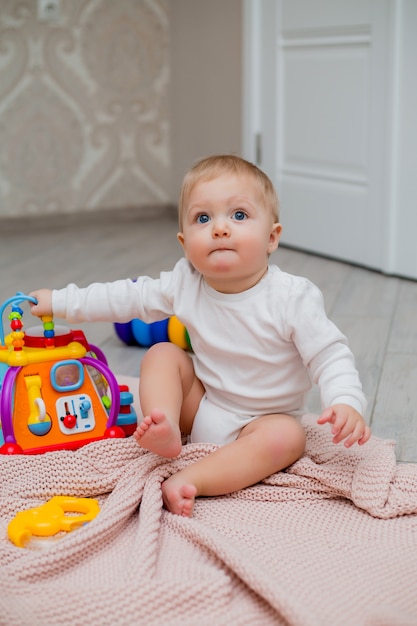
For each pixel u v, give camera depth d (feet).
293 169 8.82
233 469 3.28
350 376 3.32
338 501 3.34
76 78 10.56
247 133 9.27
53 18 10.16
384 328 6.07
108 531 2.94
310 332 3.37
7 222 10.48
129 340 5.67
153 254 8.82
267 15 8.79
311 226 8.68
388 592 2.64
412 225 7.45
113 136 11.00
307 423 3.93
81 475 3.39
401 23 7.17
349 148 7.99
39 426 3.58
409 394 4.68
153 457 3.39
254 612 2.50
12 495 3.34
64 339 3.81
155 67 11.06
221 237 3.34
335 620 2.43
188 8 10.50
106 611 2.44
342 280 7.58
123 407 3.88
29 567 2.70
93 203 11.08
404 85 7.27
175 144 11.27
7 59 10.09
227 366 3.58
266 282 3.48
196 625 2.39
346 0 7.70
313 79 8.30
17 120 10.32
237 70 9.67
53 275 7.78
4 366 3.89
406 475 3.31
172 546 2.90
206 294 3.57
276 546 2.94
